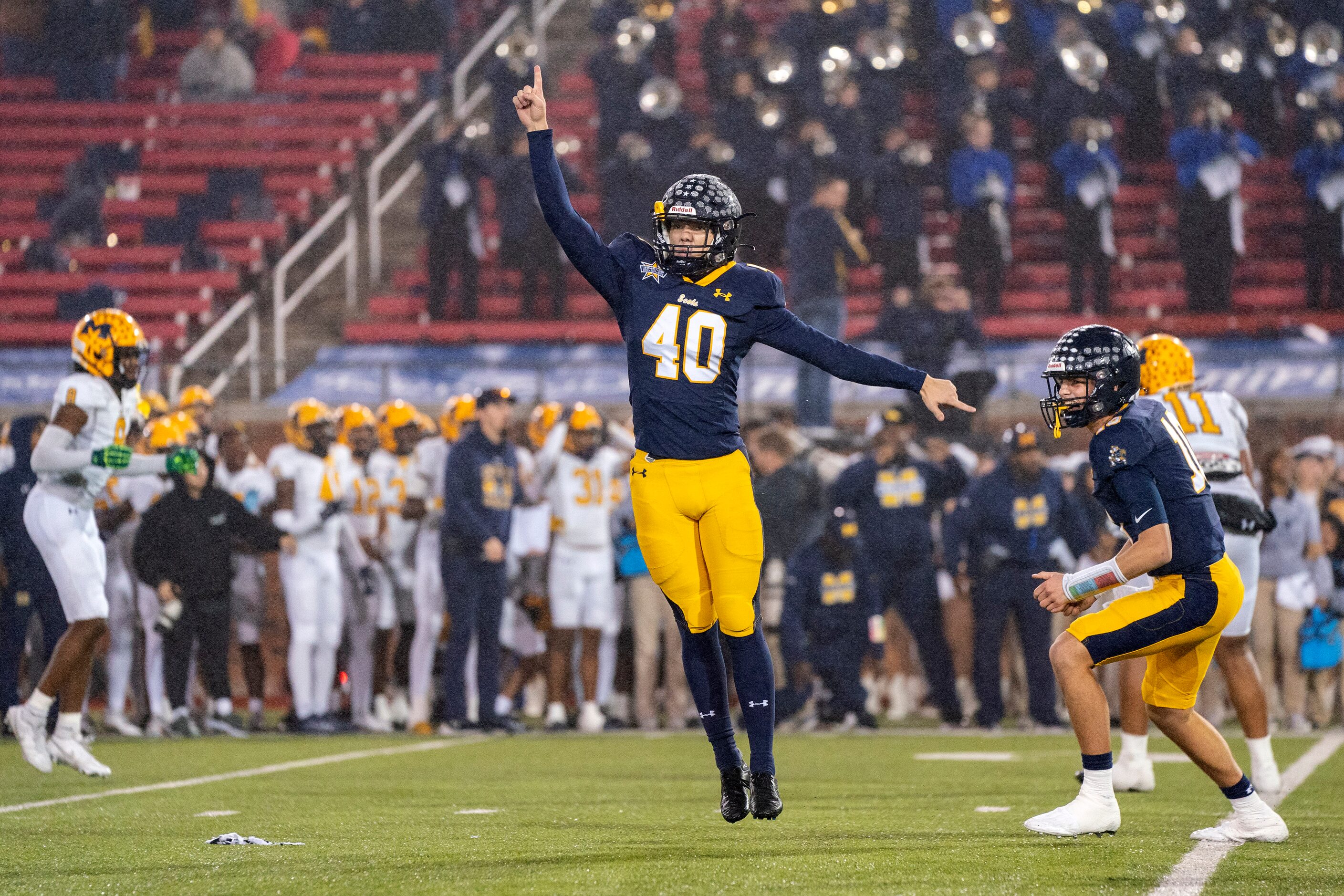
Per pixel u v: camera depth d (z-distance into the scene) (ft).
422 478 132.87
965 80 213.87
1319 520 133.80
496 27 275.59
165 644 121.60
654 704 136.26
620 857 50.24
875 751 104.83
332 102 259.80
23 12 260.42
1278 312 206.08
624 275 55.06
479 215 202.69
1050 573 56.85
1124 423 56.29
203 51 256.73
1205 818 63.57
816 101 211.41
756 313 53.93
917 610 131.34
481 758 99.50
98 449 79.87
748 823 61.26
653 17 230.68
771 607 138.92
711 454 53.47
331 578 128.16
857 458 156.15
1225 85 221.25
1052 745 110.32
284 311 218.59
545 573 136.77
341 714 134.92
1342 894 42.83
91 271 223.10
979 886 43.60
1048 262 219.61
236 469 134.21
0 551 117.80
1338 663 135.64
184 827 60.95
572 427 131.95
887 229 191.62
